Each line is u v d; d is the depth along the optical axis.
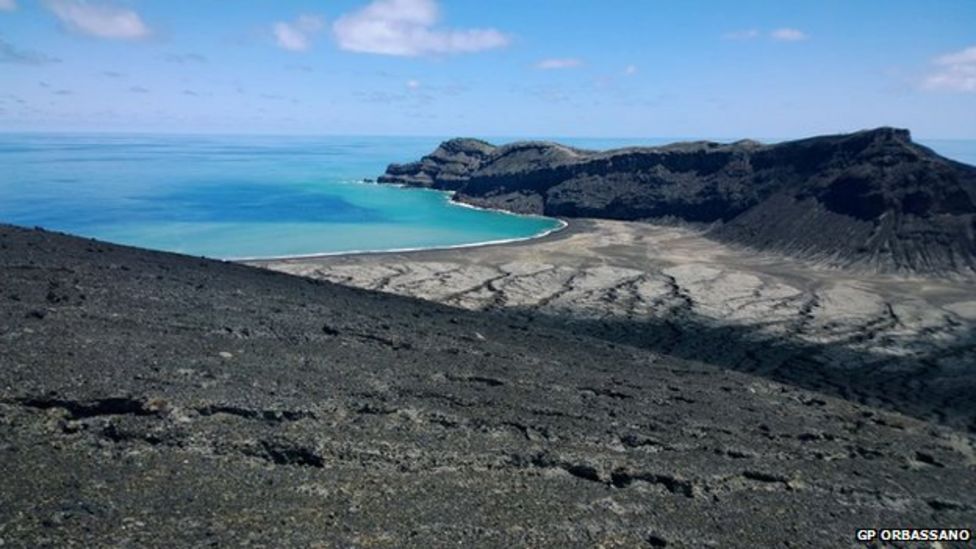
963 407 47.97
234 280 42.66
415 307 47.25
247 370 25.72
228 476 19.08
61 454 18.52
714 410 31.30
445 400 26.67
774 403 34.88
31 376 21.31
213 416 21.69
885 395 49.31
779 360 58.25
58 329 26.23
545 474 22.41
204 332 29.72
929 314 74.69
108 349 25.05
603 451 24.47
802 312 74.94
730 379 38.88
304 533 16.89
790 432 29.78
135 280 36.28
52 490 16.77
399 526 17.97
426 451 22.14
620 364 38.00
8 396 20.05
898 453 30.02
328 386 25.69
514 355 35.19
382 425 23.50
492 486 21.02
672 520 20.66
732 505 22.33
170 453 19.62
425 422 24.50
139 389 21.80
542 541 18.36
